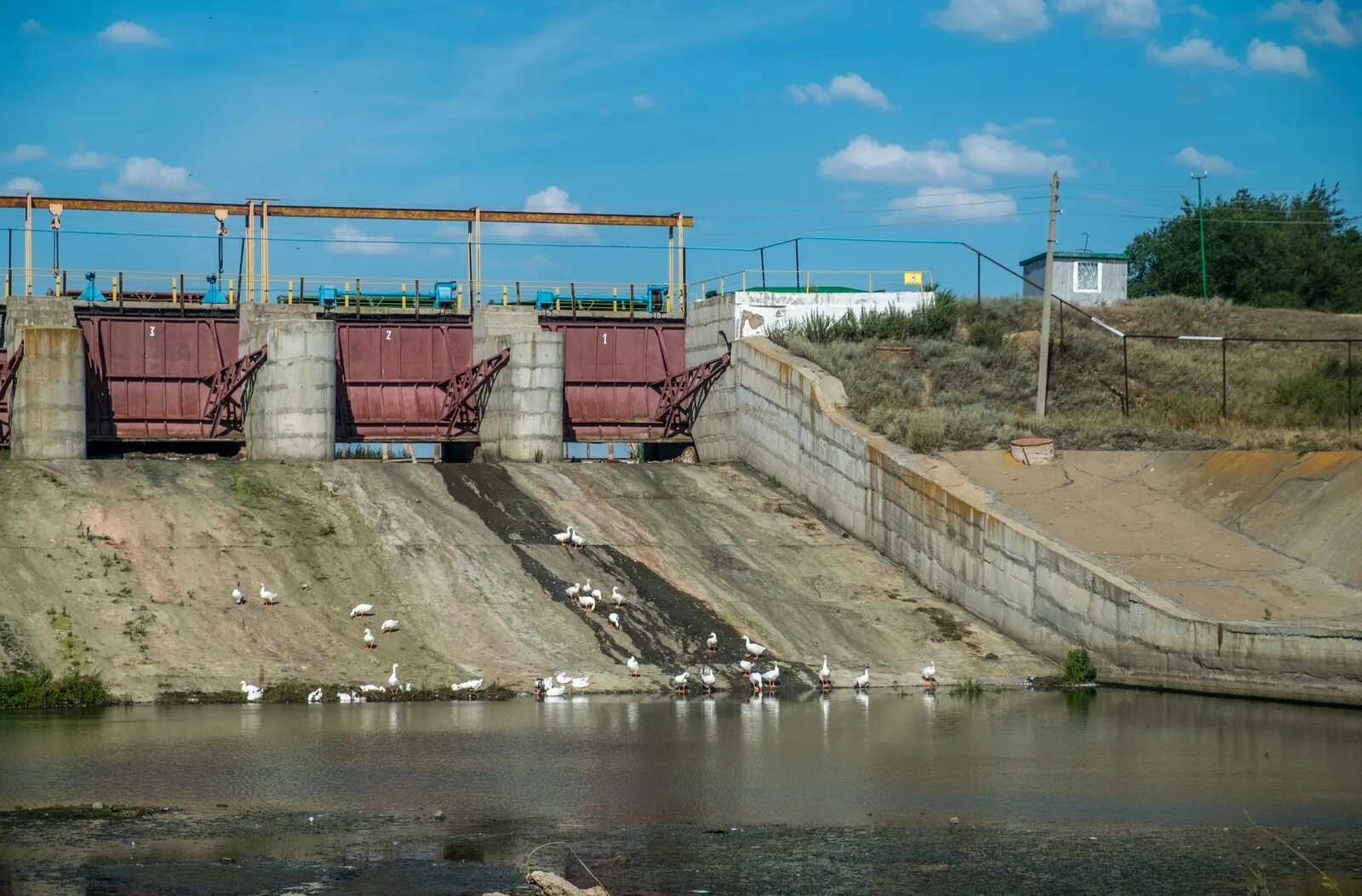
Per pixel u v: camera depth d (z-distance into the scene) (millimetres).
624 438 68125
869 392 60219
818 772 30141
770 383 61594
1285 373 65312
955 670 45375
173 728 34625
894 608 49531
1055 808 26953
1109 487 52656
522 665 42594
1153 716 37500
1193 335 73250
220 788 28109
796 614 48031
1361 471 48031
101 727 34688
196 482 49719
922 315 68625
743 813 26531
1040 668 45844
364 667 41312
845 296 68938
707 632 45719
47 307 59062
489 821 25781
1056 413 62094
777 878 22344
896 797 27797
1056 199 60469
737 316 65562
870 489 54656
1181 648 42000
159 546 45000
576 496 55000
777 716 37562
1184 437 56250
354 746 32375
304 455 57594
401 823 25594
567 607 45875
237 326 62812
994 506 49969
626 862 23188
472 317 66188
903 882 22203
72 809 26375
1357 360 67438
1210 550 47281
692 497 57344
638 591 47688
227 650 41000
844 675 44125
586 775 29547
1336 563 44750
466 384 64188
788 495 59562
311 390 57750
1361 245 115250
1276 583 44406
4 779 28672
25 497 46250
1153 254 112000
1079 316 73625
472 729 34875
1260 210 112625
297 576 45125
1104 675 44406
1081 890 21812
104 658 39750
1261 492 49781
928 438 54719
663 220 70312
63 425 53781
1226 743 33469
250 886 21750
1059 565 45938
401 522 49375
